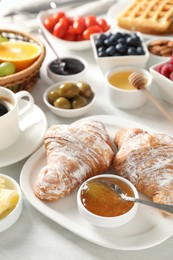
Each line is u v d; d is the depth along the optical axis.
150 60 0.97
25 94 0.78
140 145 0.70
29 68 0.85
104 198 0.64
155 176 0.67
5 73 0.86
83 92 0.85
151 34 1.05
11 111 0.73
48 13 1.09
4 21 1.15
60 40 1.01
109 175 0.67
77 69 0.93
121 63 0.92
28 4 1.17
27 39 0.97
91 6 1.18
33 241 0.64
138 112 0.86
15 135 0.76
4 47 0.92
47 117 0.85
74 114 0.83
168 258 0.62
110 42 0.94
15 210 0.65
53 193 0.66
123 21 1.06
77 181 0.67
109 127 0.79
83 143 0.70
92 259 0.62
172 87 0.82
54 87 0.87
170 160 0.68
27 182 0.69
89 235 0.63
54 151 0.70
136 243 0.62
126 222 0.63
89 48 1.04
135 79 0.83
